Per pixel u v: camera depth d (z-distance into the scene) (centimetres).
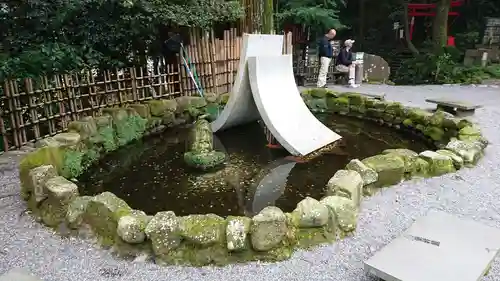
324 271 215
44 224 270
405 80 1274
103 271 217
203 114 623
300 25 1279
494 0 1481
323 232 243
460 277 183
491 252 204
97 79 573
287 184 371
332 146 491
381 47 1606
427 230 228
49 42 552
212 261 224
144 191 358
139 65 686
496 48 1320
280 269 218
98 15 605
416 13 1466
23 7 546
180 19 662
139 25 632
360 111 659
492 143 444
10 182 349
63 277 211
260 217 225
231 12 777
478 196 307
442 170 353
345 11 1672
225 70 784
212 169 411
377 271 191
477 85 973
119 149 488
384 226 263
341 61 912
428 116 532
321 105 712
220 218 240
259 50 492
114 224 239
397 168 329
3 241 247
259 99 459
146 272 216
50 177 287
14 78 471
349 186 277
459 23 1563
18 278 185
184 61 679
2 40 554
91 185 375
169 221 226
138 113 540
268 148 477
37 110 475
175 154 467
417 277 183
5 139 432
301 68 955
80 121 441
